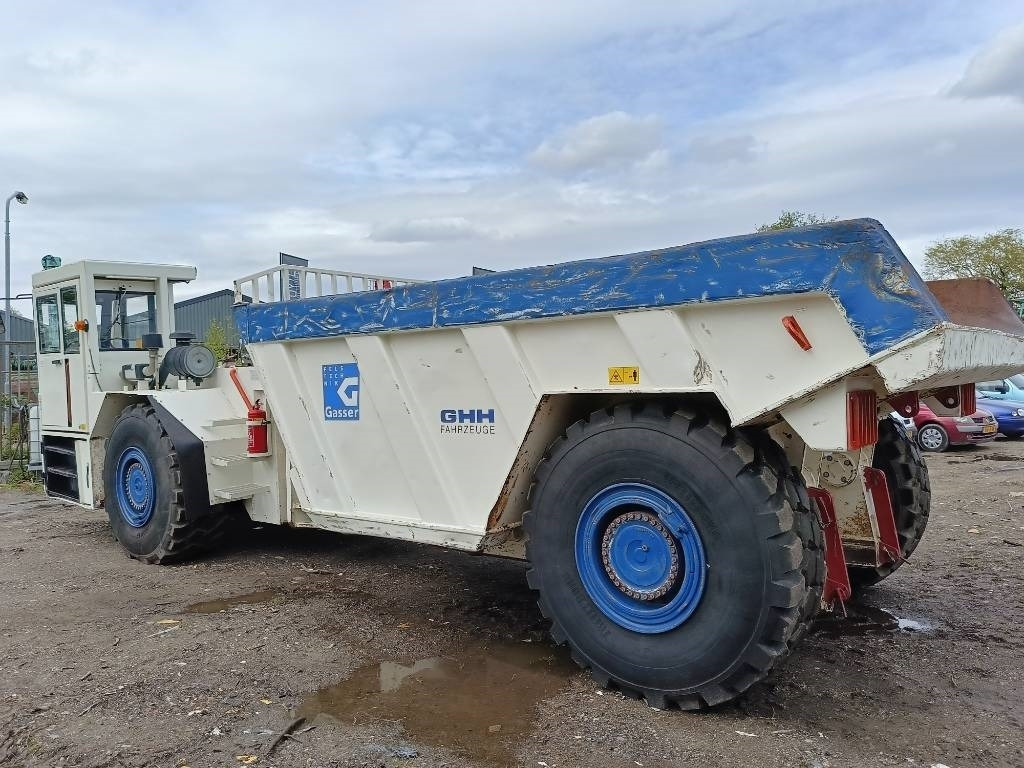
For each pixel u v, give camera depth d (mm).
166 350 7316
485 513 3982
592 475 3430
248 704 3328
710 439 3096
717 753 2855
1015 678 3541
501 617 4539
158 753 2906
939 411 3951
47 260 7648
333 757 2873
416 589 5145
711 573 3088
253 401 5715
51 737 3047
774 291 2887
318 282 5789
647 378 3285
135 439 5969
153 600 4957
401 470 4355
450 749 2926
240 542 6609
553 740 2979
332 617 4543
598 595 3443
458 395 4008
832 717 3160
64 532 7254
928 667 3684
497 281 3680
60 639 4195
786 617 2945
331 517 4789
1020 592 4875
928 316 2629
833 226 2781
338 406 4629
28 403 11586
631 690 3344
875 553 4414
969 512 7531
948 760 2797
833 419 2893
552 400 3662
